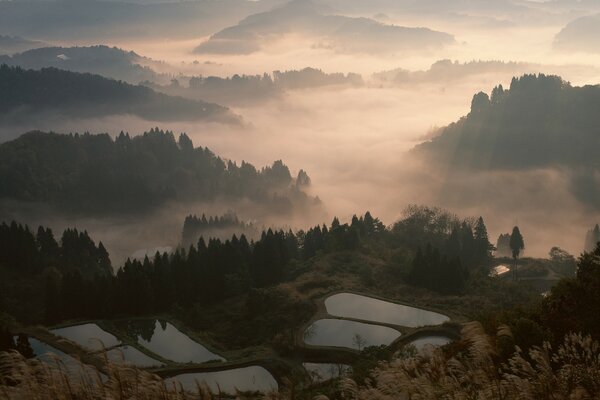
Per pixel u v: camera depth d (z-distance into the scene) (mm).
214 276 98312
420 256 94125
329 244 115500
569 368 16875
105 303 89750
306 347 63906
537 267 125125
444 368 17281
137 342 74375
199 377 59312
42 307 108312
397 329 69500
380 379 16438
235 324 80875
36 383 16219
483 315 39344
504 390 15797
